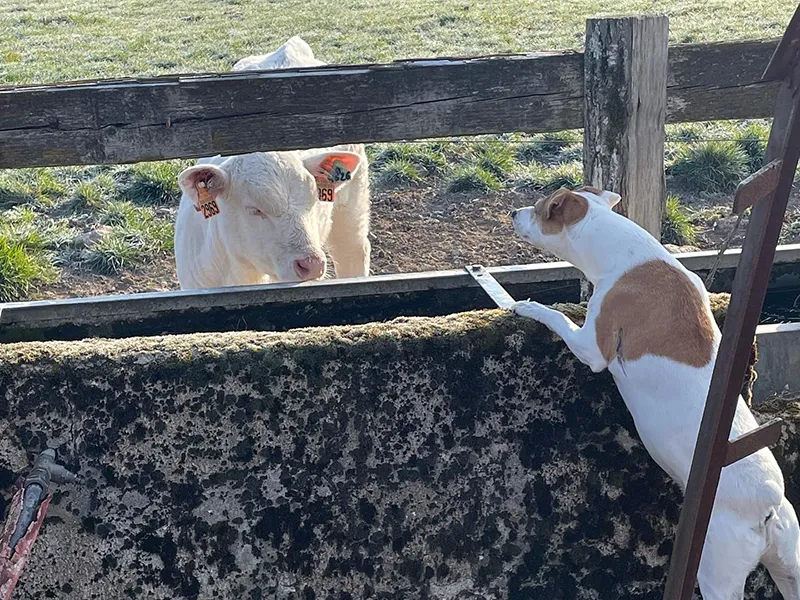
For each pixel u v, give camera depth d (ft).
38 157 12.37
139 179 27.55
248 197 14.67
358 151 17.78
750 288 7.07
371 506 9.27
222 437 8.98
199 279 16.33
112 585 9.04
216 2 72.28
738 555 8.71
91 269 22.85
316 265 14.66
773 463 8.98
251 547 9.14
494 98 13.21
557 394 9.62
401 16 60.08
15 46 54.13
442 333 9.30
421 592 9.50
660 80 13.33
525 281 13.48
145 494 8.96
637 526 9.84
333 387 9.08
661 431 9.28
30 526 8.29
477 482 9.45
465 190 27.02
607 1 62.13
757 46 13.43
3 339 12.21
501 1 64.80
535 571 9.70
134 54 51.08
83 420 8.82
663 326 9.48
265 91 12.59
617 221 10.67
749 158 27.45
